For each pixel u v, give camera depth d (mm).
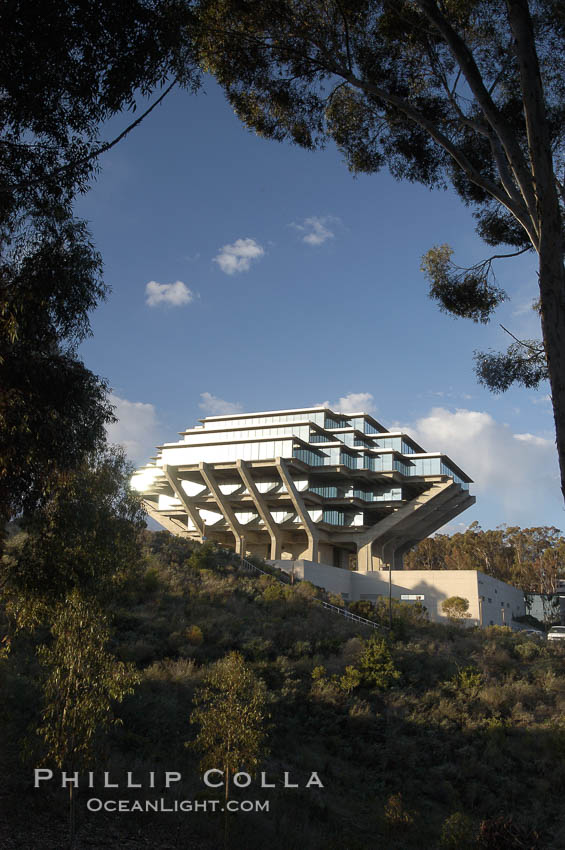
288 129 17391
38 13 9664
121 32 10266
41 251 10938
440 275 17578
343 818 19734
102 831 13797
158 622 33125
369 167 18000
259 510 78500
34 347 11180
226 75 16031
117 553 15125
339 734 27141
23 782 15195
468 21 14727
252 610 41375
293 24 14984
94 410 12008
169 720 22344
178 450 82562
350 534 81938
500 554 119688
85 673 13039
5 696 19125
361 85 14727
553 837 20531
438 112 16531
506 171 13500
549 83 15602
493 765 26000
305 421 82875
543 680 35844
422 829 19688
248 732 15562
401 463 82438
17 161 10914
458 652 40656
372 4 14977
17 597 13461
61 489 13477
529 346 17234
